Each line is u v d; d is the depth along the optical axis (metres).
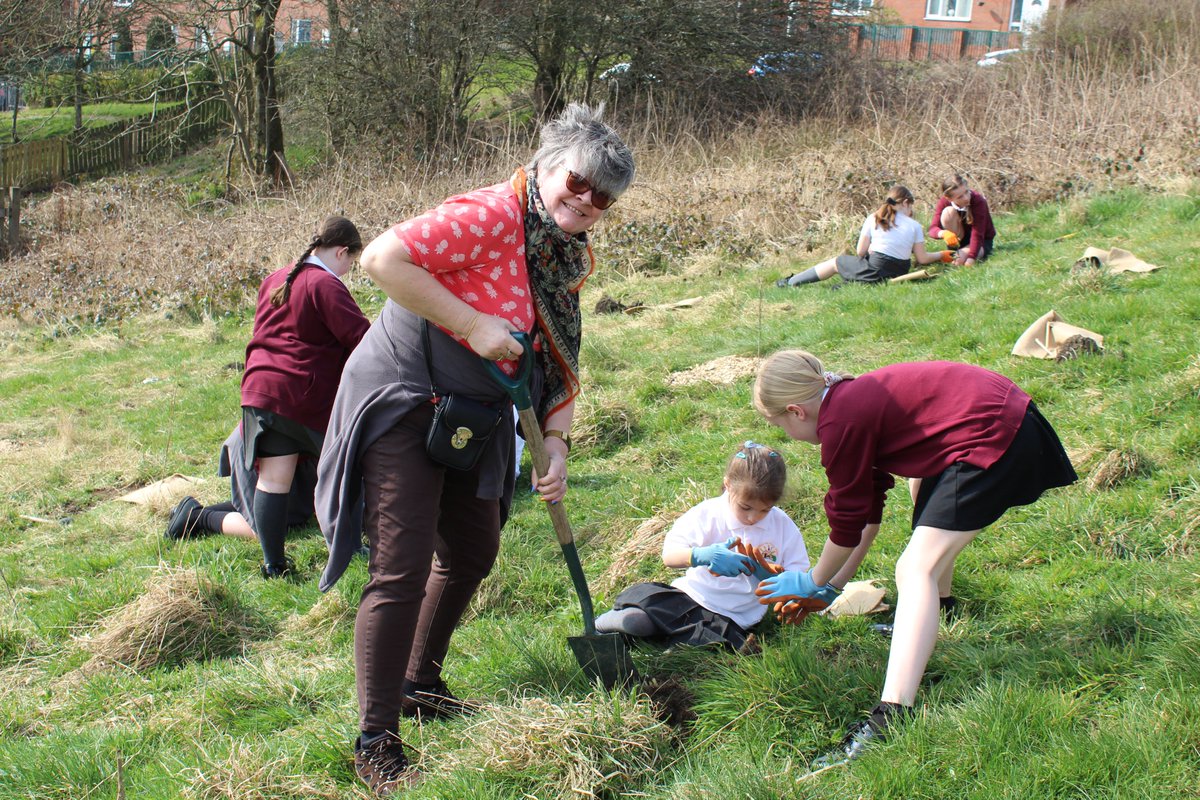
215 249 13.41
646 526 4.71
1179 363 5.36
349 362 3.06
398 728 3.10
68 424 7.57
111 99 25.27
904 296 7.93
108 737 3.60
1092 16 18.17
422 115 20.45
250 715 3.68
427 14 20.05
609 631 3.75
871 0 26.33
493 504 3.28
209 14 20.11
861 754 2.83
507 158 14.68
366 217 13.26
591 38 20.95
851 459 3.02
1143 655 3.12
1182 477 4.26
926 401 2.99
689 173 13.61
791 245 10.77
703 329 8.21
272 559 4.94
